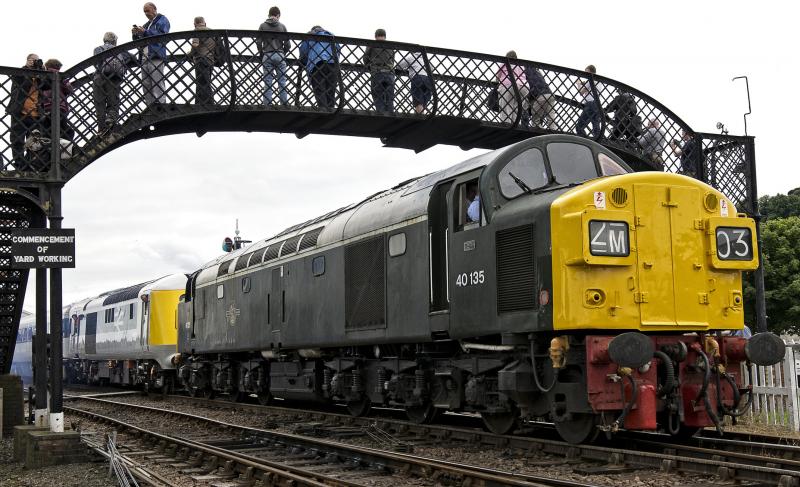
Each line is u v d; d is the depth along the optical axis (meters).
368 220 13.67
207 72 14.19
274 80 14.87
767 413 13.11
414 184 12.93
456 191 11.41
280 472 8.66
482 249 10.68
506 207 10.54
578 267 9.26
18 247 11.02
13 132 11.73
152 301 26.00
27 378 40.72
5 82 11.68
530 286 9.80
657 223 9.66
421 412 12.91
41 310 12.02
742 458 8.44
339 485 8.17
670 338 9.61
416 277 12.12
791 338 28.42
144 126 13.56
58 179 11.70
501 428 11.05
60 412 11.27
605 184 9.52
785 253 27.17
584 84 16.69
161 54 13.72
